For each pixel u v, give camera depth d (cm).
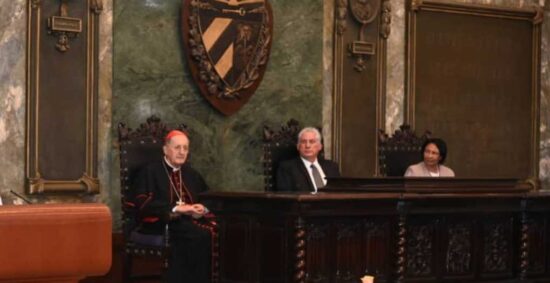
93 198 823
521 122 1110
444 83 1047
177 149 763
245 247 638
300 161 811
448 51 1050
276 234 612
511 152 1105
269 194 614
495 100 1089
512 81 1103
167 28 865
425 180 670
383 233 655
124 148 771
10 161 781
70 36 805
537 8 1111
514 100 1105
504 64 1095
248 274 635
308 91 946
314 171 811
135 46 848
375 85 993
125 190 764
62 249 143
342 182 676
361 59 980
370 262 648
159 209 726
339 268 630
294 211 596
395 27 1014
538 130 1117
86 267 145
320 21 954
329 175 816
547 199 727
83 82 814
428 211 668
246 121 907
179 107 872
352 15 975
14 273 141
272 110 923
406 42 1019
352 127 977
